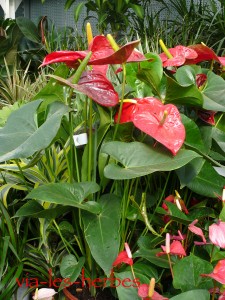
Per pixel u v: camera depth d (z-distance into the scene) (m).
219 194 0.78
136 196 0.84
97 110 0.85
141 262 0.76
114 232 0.68
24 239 0.85
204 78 0.87
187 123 0.77
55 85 0.80
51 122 0.64
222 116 0.90
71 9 3.37
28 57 2.63
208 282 0.61
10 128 0.67
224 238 0.58
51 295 0.74
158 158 0.67
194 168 0.74
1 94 2.14
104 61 0.65
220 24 2.34
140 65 0.75
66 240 0.83
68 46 2.59
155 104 0.70
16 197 0.98
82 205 0.66
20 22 2.57
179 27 2.57
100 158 0.76
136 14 2.57
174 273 0.62
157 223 0.81
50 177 0.88
